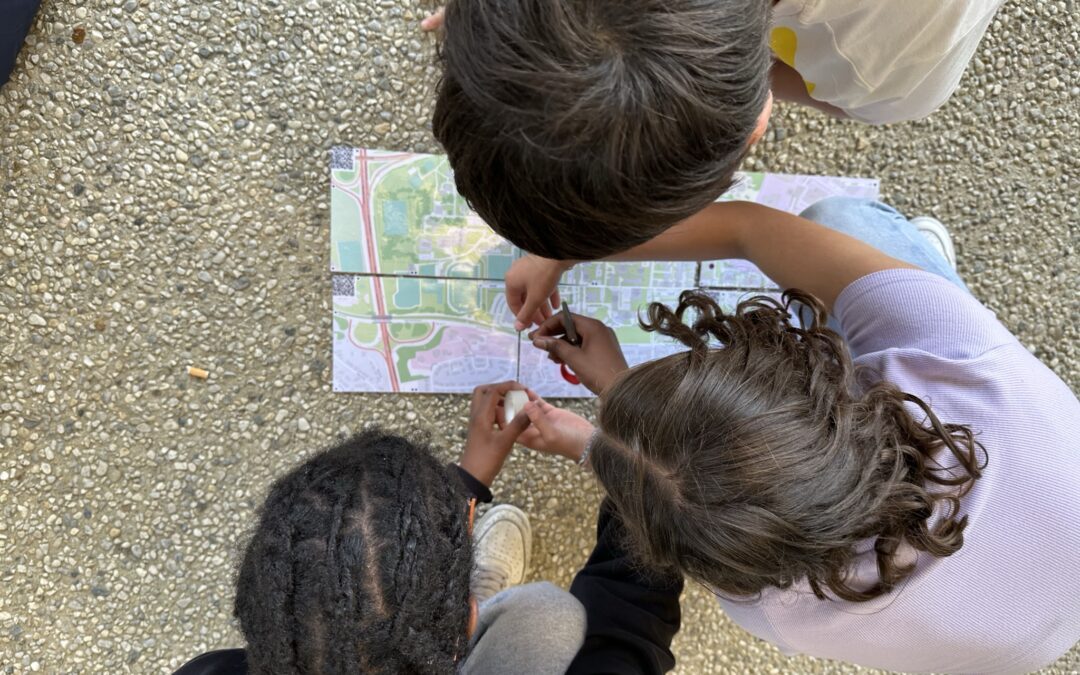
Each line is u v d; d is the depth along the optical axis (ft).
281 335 3.36
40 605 3.33
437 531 1.91
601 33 1.24
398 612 1.76
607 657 2.22
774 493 1.61
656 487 1.74
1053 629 1.94
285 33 3.25
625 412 1.87
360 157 3.32
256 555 1.88
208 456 3.35
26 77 3.16
